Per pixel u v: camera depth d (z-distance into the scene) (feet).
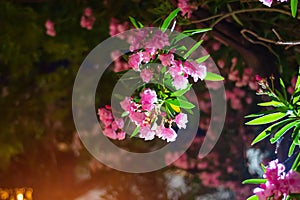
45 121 12.93
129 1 10.84
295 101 7.99
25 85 12.84
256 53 9.69
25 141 12.97
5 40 12.41
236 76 11.23
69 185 13.04
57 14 12.02
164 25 8.42
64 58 12.67
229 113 12.84
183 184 13.17
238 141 12.80
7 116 12.69
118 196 12.97
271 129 8.00
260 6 9.48
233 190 12.85
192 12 9.70
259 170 12.17
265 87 8.09
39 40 12.35
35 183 13.02
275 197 7.64
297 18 9.34
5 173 12.99
